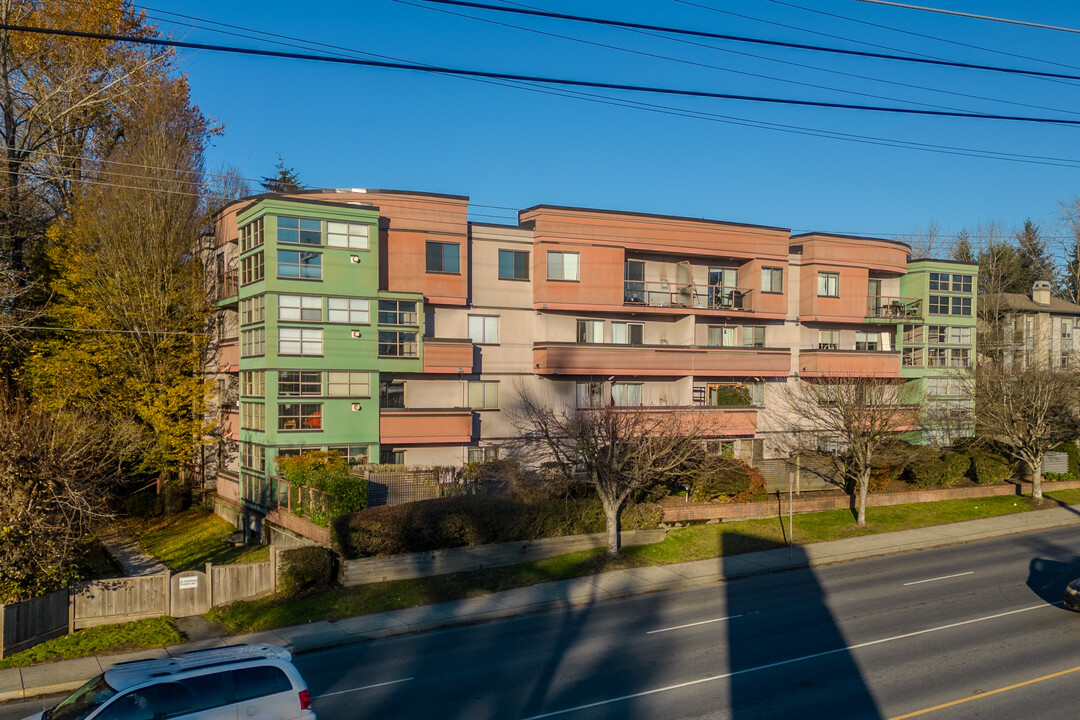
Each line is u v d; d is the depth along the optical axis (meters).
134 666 12.06
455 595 22.98
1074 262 78.00
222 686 11.77
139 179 35.31
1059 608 21.33
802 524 32.41
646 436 27.70
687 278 40.47
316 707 14.54
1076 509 37.91
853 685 15.42
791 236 44.34
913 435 43.31
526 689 15.38
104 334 33.41
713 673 16.22
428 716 13.98
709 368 39.28
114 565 28.67
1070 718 13.74
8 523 18.97
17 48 35.62
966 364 47.06
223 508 35.41
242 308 33.59
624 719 13.72
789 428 41.69
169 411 33.81
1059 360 55.28
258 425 32.34
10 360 33.12
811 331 44.00
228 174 43.78
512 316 36.56
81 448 21.36
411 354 33.59
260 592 22.59
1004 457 41.72
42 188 38.09
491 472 29.88
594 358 36.72
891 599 22.47
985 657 17.17
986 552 29.33
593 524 28.12
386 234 33.75
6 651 18.06
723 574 25.66
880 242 45.25
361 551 23.72
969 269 47.91
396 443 33.16
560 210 36.91
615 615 21.27
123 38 10.95
